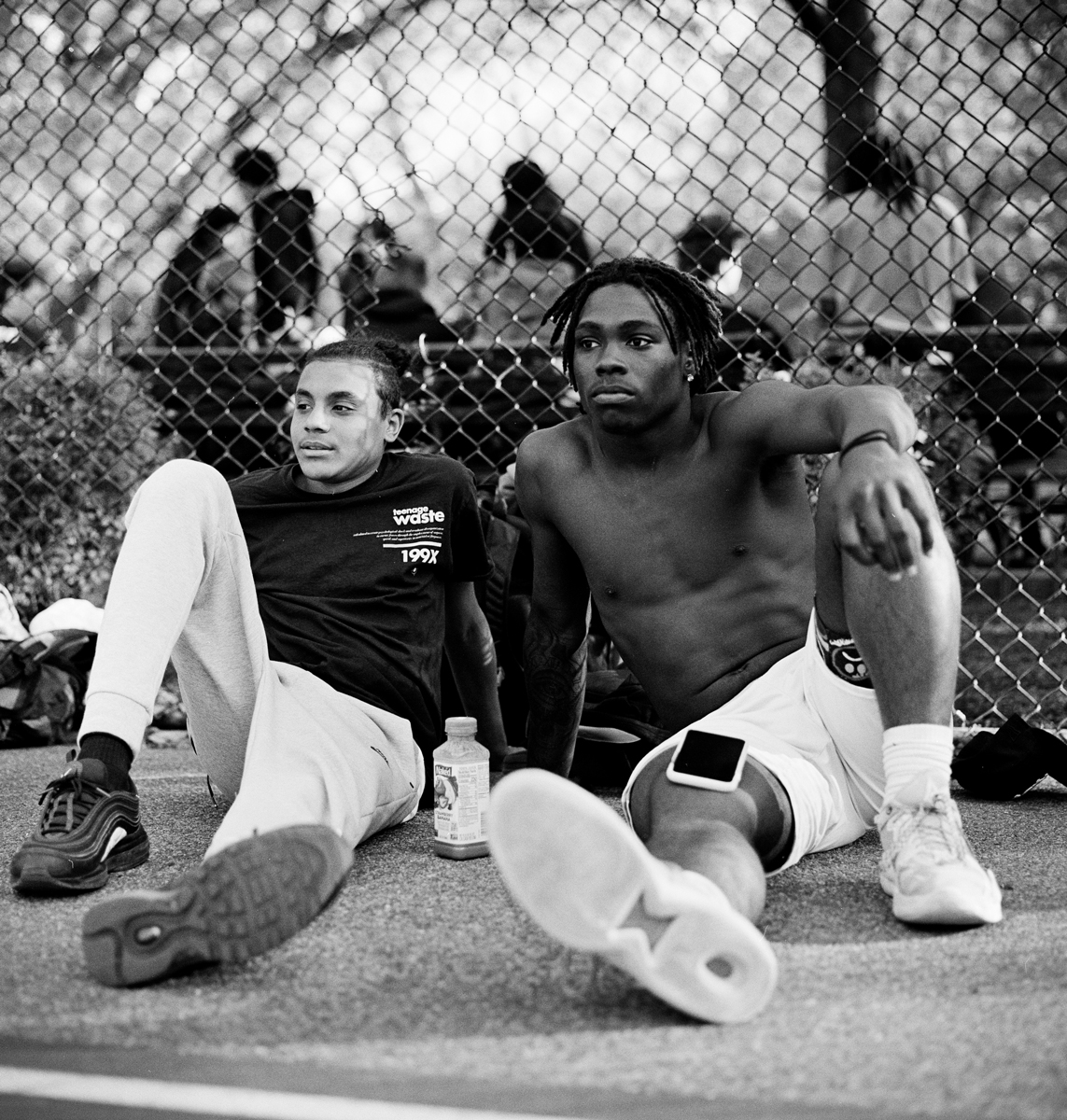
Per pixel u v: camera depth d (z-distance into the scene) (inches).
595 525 87.5
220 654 84.0
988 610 214.5
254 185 225.9
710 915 52.1
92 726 76.8
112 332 201.8
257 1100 47.1
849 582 70.2
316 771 78.4
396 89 265.9
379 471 104.2
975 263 208.4
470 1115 45.5
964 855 68.3
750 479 84.1
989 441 186.7
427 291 211.5
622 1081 48.5
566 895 52.1
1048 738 105.3
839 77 235.1
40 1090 48.2
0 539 179.0
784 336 184.2
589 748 109.8
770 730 78.2
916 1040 51.9
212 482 81.7
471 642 108.6
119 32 250.4
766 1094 47.1
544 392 182.9
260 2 270.4
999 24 254.8
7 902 75.3
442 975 61.3
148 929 58.2
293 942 67.0
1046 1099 46.0
